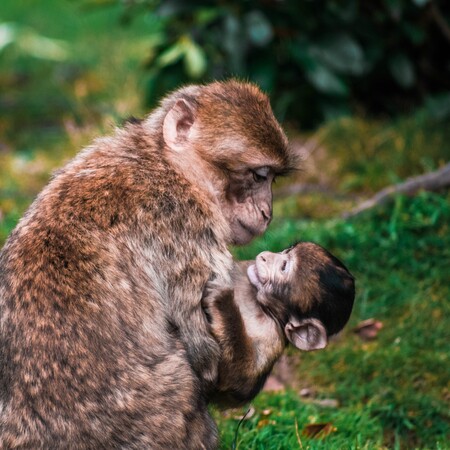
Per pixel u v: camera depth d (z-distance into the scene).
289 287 9.45
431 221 13.55
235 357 8.62
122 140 9.02
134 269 8.20
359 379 11.87
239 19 17.58
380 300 12.88
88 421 7.53
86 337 7.73
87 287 7.93
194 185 8.84
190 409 7.94
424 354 12.02
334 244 13.76
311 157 16.97
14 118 20.28
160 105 9.73
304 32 17.94
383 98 19.19
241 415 10.81
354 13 17.56
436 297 12.72
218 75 18.17
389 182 16.17
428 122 17.30
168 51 17.98
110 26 26.20
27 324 7.78
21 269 8.06
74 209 8.33
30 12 27.42
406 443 11.05
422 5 16.48
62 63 23.27
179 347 8.22
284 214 15.33
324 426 10.35
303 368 12.17
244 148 9.11
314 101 18.56
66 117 19.84
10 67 23.06
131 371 7.78
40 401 7.55
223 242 8.82
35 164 17.62
